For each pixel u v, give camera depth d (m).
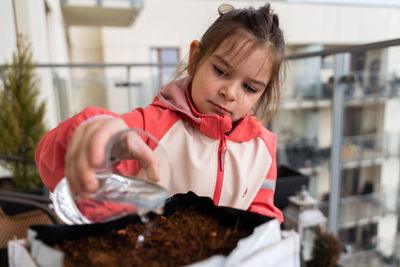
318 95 3.58
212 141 0.57
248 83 0.51
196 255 0.25
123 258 0.24
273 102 0.66
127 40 6.20
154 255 0.25
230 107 0.52
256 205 0.54
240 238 0.27
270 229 0.24
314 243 1.84
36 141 1.53
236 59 0.49
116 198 0.26
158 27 6.28
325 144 3.90
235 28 0.52
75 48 6.18
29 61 1.53
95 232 0.28
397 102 3.13
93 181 0.23
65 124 0.33
